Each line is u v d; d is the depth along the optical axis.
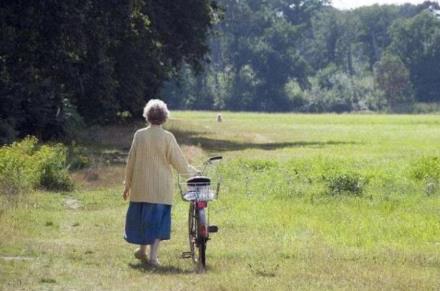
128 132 108.25
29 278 23.12
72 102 95.56
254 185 49.59
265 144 103.00
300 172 56.91
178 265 26.00
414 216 37.47
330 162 66.81
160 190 26.11
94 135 96.06
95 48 88.06
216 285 22.48
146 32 106.75
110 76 95.31
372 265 25.94
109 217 36.56
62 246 28.83
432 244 30.56
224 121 188.50
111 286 22.44
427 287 22.45
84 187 48.53
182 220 35.88
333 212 38.53
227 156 78.06
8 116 78.25
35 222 34.19
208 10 122.94
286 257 27.50
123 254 27.67
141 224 26.06
